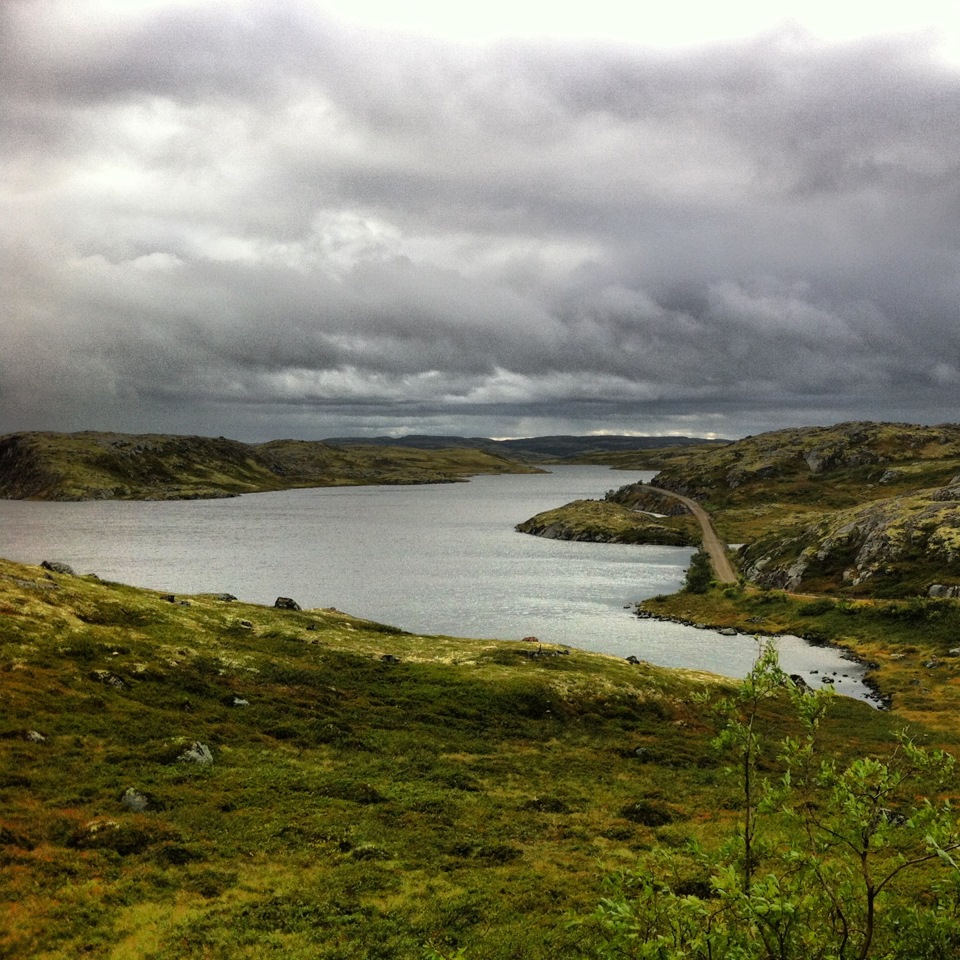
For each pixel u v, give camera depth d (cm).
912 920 1134
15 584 7331
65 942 2522
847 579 15700
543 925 2731
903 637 11419
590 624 13562
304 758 4916
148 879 3008
